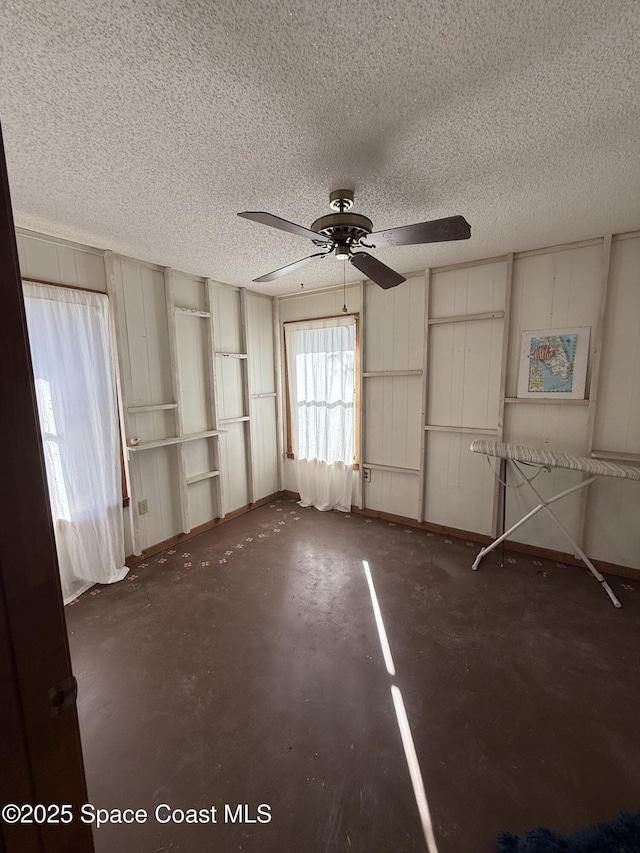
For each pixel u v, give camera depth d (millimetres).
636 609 2406
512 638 2164
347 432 3963
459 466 3408
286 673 1942
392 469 3754
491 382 3168
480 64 1130
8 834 505
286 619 2363
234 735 1614
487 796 1369
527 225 2395
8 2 909
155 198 1945
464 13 976
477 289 3131
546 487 3023
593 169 1729
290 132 1437
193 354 3449
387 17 982
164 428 3258
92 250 2660
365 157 1608
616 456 2656
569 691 1804
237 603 2533
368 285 3656
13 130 1397
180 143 1497
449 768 1468
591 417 2750
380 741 1579
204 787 1417
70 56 1066
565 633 2197
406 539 3449
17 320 484
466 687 1839
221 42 1038
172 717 1702
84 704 1771
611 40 1044
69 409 2535
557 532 3016
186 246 2645
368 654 2064
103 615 2416
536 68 1143
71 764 583
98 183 1794
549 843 1208
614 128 1437
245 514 4082
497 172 1746
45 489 524
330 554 3186
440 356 3381
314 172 1720
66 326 2500
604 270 2586
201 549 3297
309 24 995
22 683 513
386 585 2721
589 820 1285
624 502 2746
